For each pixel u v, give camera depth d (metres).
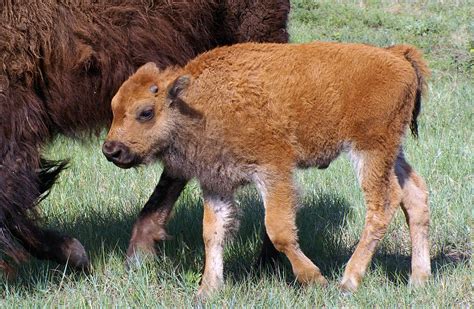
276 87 17.44
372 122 17.86
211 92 17.42
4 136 17.70
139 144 17.31
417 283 18.39
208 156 17.70
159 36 19.28
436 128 30.97
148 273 19.14
